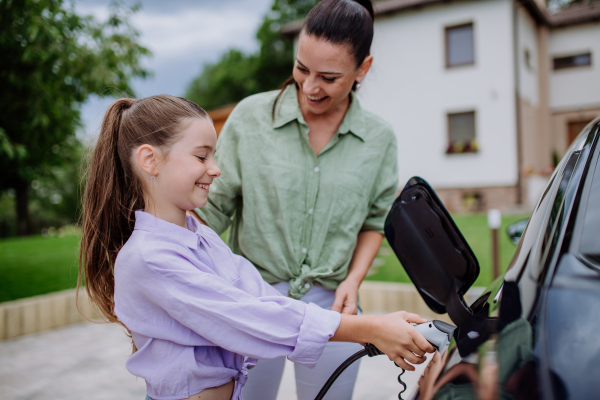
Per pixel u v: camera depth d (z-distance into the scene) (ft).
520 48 39.93
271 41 74.08
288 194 4.60
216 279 3.11
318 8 4.17
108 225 3.49
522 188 38.40
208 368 3.16
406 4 39.75
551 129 47.91
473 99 39.01
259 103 4.89
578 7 49.16
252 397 4.84
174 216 3.38
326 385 3.90
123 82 16.20
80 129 22.08
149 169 3.23
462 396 2.38
